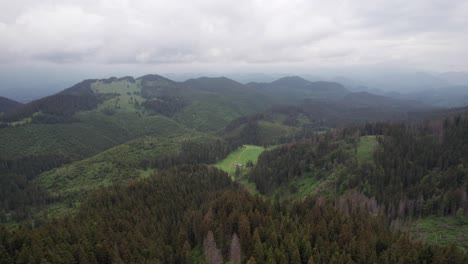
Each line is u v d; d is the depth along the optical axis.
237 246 70.12
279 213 87.19
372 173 124.81
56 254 61.66
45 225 83.50
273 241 67.31
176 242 75.88
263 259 62.66
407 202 103.56
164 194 111.00
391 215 100.00
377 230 77.50
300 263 60.88
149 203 104.31
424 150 136.88
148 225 84.06
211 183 136.00
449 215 97.50
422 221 97.31
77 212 112.44
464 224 90.69
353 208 100.06
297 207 94.38
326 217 82.00
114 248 69.44
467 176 108.75
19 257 59.59
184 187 121.12
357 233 72.00
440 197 100.50
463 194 96.62
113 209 97.69
